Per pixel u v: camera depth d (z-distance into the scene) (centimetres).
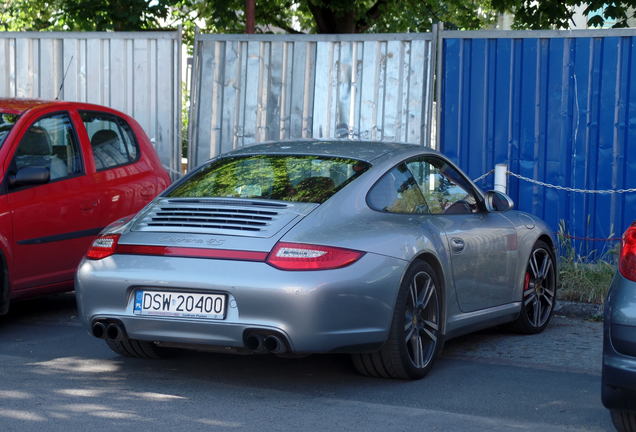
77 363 688
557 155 1110
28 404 564
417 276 631
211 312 577
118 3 1638
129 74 1268
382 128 1168
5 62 1310
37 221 811
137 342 677
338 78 1185
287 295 562
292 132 1209
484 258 724
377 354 620
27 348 740
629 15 1730
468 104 1138
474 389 624
